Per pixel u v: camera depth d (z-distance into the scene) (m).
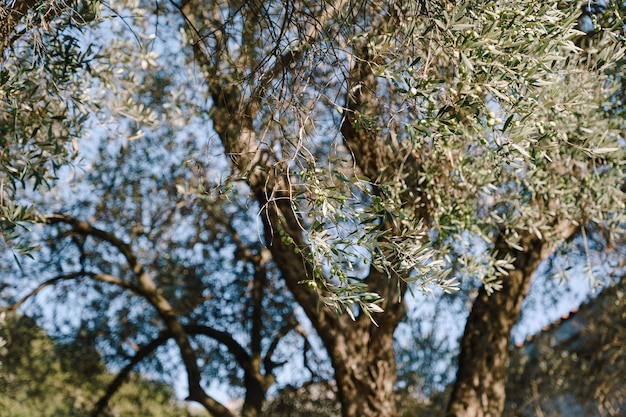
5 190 4.96
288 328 11.59
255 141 5.25
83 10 5.14
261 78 4.37
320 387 11.72
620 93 6.25
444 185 5.90
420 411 11.92
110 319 11.43
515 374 11.62
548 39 3.66
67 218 9.62
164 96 7.73
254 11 4.91
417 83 3.85
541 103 3.97
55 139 5.15
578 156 5.57
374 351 7.70
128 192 10.20
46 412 11.73
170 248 11.00
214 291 11.53
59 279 10.20
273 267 11.55
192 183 5.88
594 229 8.23
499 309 8.11
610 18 4.35
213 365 11.63
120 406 11.91
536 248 8.03
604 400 10.50
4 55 4.98
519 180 5.89
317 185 3.81
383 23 4.80
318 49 4.18
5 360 10.90
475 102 3.67
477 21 3.74
